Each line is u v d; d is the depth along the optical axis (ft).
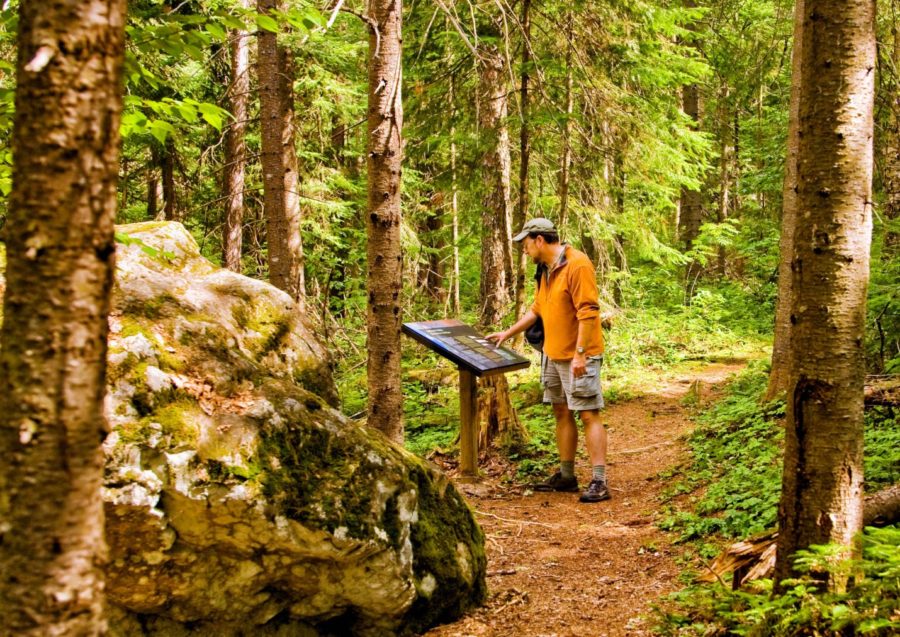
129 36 9.05
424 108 31.24
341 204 42.24
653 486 20.47
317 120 42.14
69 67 4.63
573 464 21.11
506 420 25.57
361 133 43.50
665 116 42.06
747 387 33.45
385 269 16.69
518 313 30.04
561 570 14.64
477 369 20.44
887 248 28.89
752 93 41.68
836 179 9.05
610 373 40.29
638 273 57.16
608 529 17.08
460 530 12.34
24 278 4.67
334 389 14.62
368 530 10.36
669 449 24.57
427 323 21.56
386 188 16.48
